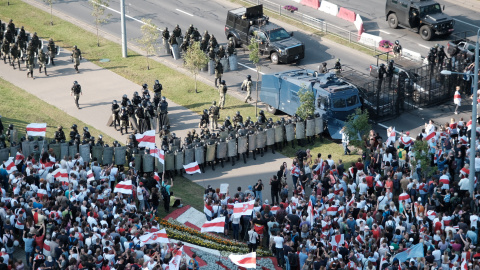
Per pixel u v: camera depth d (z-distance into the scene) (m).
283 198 134.62
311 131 167.50
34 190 131.62
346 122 161.62
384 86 175.75
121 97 191.50
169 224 136.12
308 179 148.75
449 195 132.50
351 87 169.62
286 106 176.62
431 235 125.38
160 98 177.75
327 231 122.44
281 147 167.50
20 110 183.25
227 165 161.75
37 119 179.00
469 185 133.00
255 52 181.88
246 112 183.50
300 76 175.88
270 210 132.38
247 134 160.75
